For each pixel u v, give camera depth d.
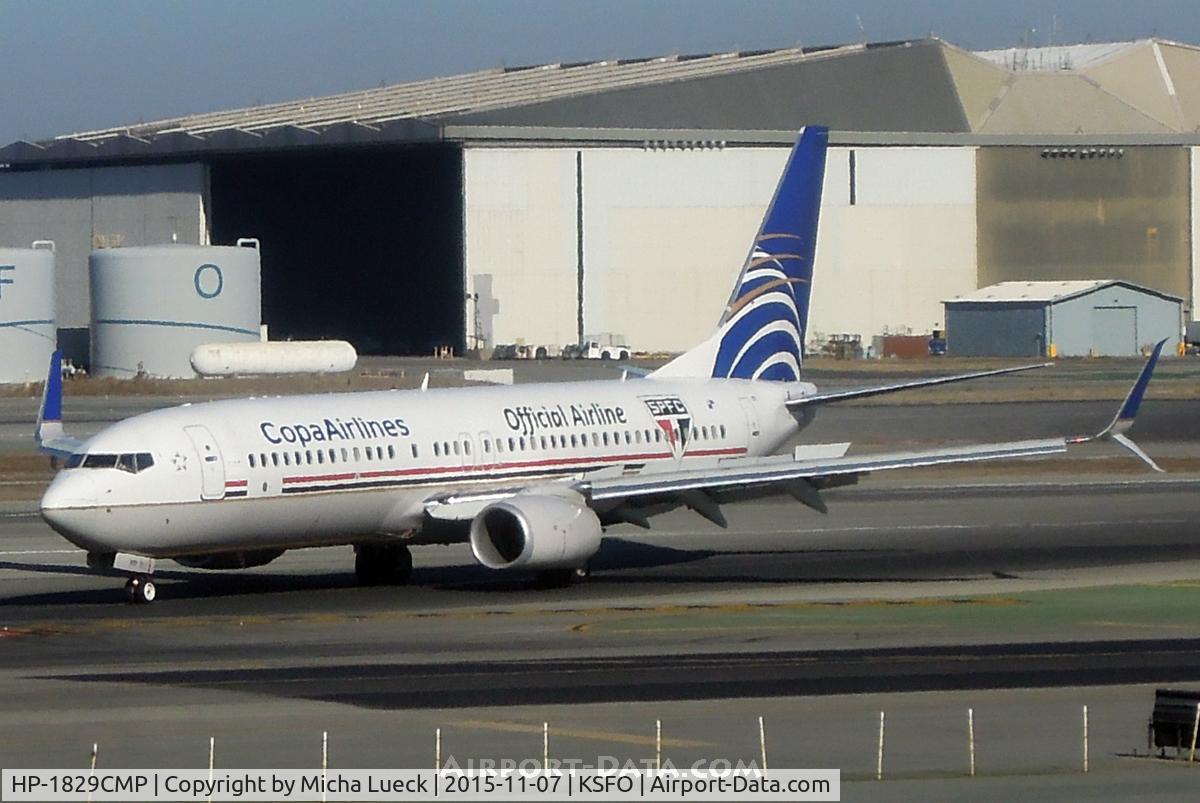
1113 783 94.06
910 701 119.00
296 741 105.75
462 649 145.00
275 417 179.00
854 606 169.50
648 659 138.50
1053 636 149.50
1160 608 165.88
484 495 186.12
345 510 179.88
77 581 193.50
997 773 96.94
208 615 167.38
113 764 99.75
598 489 185.38
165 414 175.25
